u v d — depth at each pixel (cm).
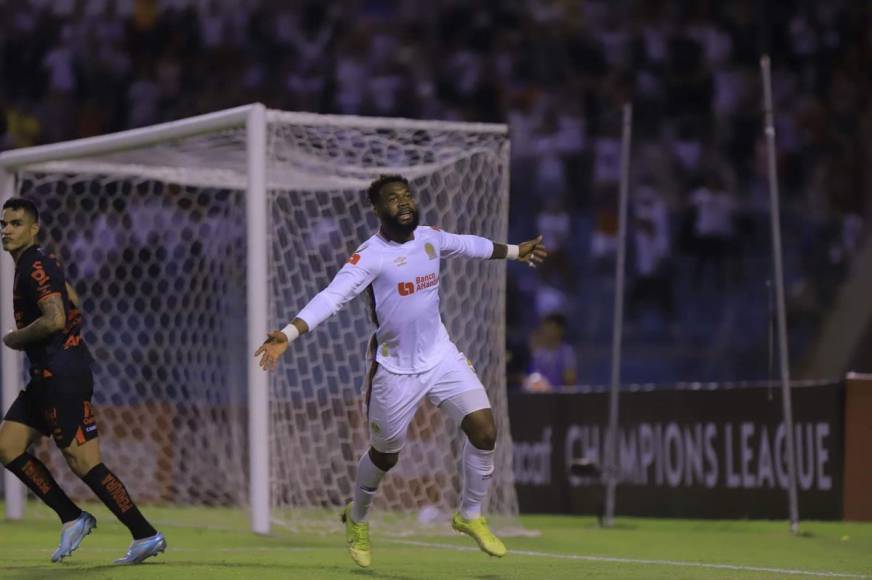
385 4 7025
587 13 6719
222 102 6606
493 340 3178
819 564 2333
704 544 2775
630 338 5178
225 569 2112
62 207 4069
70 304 2170
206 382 4231
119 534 3045
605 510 3641
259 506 2992
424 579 1975
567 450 3775
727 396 3391
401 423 1997
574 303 5394
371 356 2009
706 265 5253
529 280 5481
